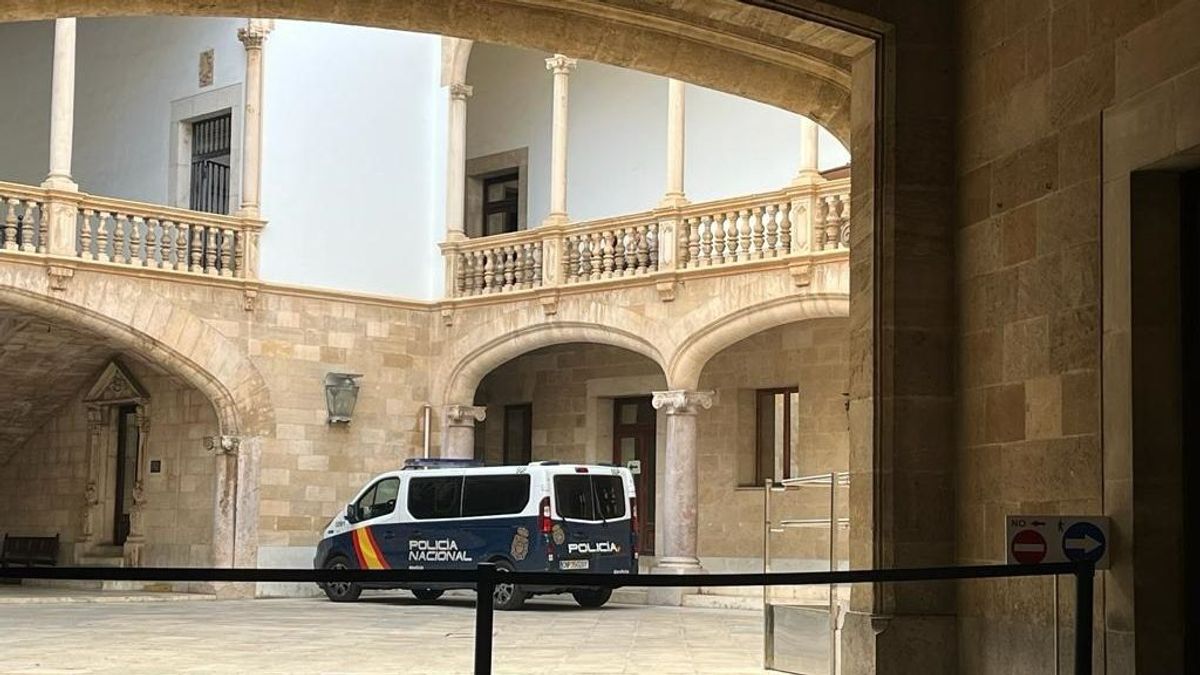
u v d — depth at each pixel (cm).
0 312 2480
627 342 2436
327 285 2628
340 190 2662
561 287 2517
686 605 2358
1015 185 891
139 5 1041
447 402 2694
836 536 1265
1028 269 874
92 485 2762
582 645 1634
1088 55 822
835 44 995
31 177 2992
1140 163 763
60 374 2738
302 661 1454
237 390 2495
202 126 2734
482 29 1091
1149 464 757
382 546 2330
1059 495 834
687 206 2359
